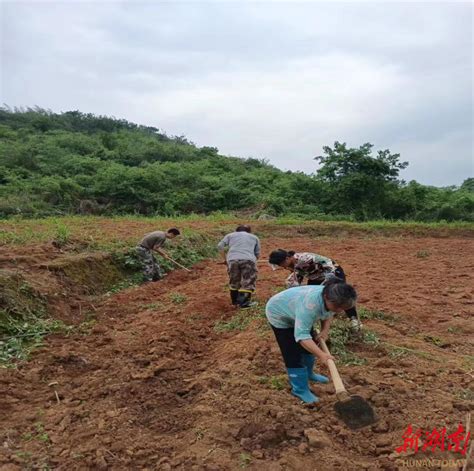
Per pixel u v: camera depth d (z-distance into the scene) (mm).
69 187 22203
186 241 12586
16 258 8180
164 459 3783
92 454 3896
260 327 6383
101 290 8812
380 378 4898
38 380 5227
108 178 22875
